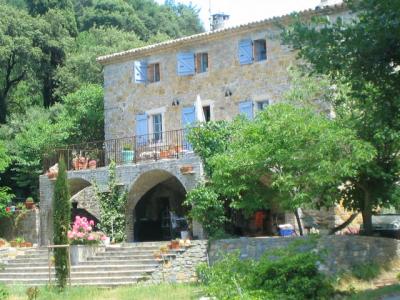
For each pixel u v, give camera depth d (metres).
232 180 19.52
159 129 28.50
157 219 28.38
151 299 15.69
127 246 22.20
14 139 36.16
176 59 28.22
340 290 14.50
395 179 18.53
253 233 24.31
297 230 23.44
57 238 19.28
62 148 29.78
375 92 12.79
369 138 17.62
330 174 16.75
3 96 43.16
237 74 26.50
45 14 47.78
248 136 19.83
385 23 11.16
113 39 50.09
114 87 29.97
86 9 58.59
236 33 26.56
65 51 45.53
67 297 17.27
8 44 41.19
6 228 29.59
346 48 11.62
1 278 22.12
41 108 41.59
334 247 16.92
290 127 17.98
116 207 24.98
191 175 22.94
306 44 12.23
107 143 29.25
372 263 17.28
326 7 23.61
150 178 25.19
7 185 35.41
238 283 12.83
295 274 13.44
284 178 17.84
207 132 22.66
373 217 22.14
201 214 21.31
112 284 19.84
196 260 20.02
